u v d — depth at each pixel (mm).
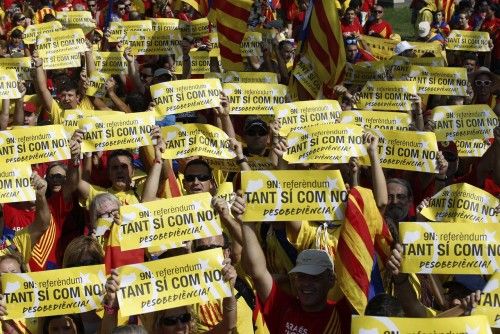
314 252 7375
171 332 7395
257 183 7586
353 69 13984
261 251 7531
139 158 11203
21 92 12062
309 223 8758
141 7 21047
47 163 11312
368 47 17078
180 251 8047
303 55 12758
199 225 7828
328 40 12438
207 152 9867
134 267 7238
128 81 15031
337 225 8742
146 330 7023
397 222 8961
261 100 11180
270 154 10219
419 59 14391
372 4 24078
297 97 12812
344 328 7406
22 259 8320
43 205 8969
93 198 8953
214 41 16344
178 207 7809
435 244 7129
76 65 13977
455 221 8180
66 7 21906
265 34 15406
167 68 16000
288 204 7594
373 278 7723
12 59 13703
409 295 7391
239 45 15336
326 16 12367
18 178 8867
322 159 8742
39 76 12312
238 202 7547
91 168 10688
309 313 7391
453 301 7543
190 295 7293
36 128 9461
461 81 12883
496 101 13805
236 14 15273
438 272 7148
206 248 8398
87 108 13500
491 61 20062
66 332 7734
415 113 11805
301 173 7602
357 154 8758
